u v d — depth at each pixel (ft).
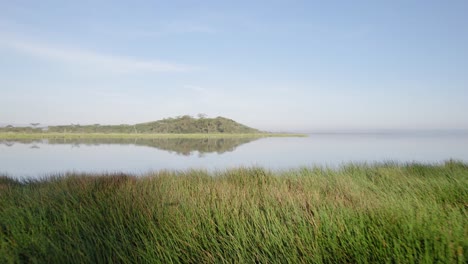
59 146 169.07
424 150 122.93
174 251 13.15
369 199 20.58
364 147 154.81
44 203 20.58
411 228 13.10
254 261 12.43
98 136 356.59
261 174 34.12
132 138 333.42
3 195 23.56
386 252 11.99
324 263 12.39
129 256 12.72
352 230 14.17
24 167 72.08
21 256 13.41
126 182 28.12
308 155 103.71
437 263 11.02
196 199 21.24
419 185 27.48
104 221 16.93
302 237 13.85
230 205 19.76
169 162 84.33
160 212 18.10
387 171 37.35
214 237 14.88
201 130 513.45
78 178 32.53
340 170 40.34
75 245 13.57
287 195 22.24
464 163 43.52
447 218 15.81
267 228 15.35
